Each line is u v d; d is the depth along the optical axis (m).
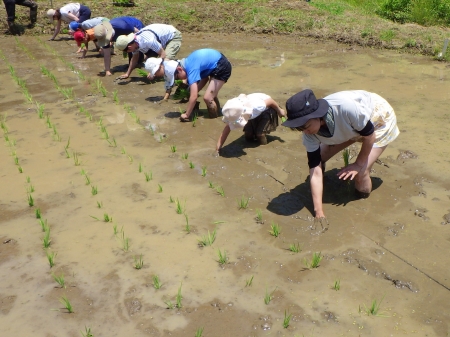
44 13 15.09
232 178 5.69
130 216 4.97
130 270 4.17
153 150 6.50
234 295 3.84
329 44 12.59
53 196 5.40
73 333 3.54
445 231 4.56
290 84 9.26
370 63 10.70
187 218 4.82
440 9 13.83
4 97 8.87
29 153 6.49
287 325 3.50
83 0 16.08
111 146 6.66
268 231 4.64
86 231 4.74
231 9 15.03
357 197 5.19
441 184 5.41
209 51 7.19
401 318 3.54
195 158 6.22
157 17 14.73
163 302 3.80
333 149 5.19
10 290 3.99
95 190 5.41
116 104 8.39
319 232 4.58
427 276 3.97
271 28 13.91
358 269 4.08
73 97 8.81
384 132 4.78
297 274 4.04
